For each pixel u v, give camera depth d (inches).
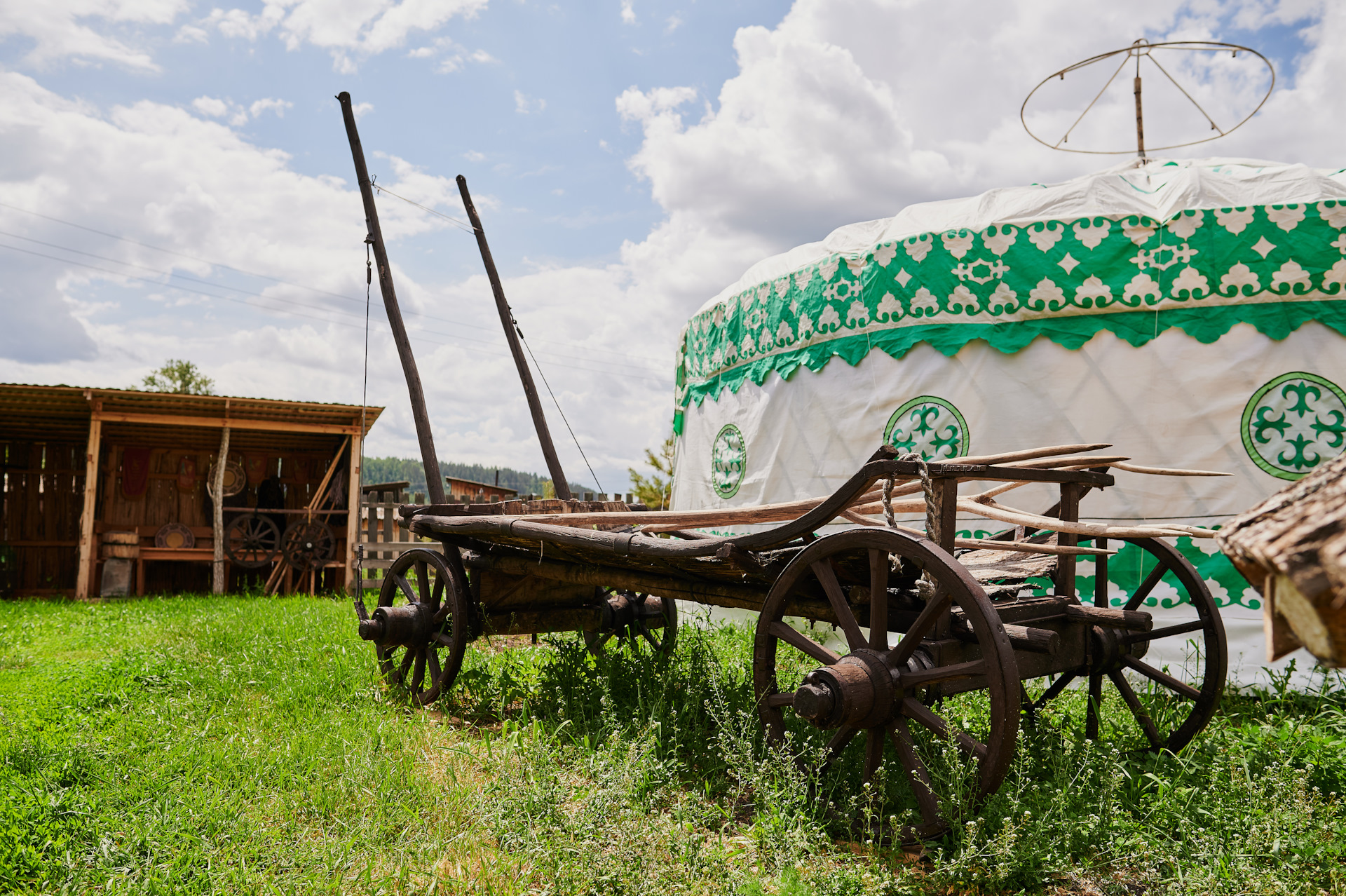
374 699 210.5
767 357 315.0
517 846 122.1
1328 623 44.2
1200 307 239.8
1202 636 232.8
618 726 163.6
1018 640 135.0
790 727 164.7
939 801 125.3
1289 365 231.5
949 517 133.9
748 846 125.2
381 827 130.0
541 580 230.7
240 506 587.8
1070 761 142.9
